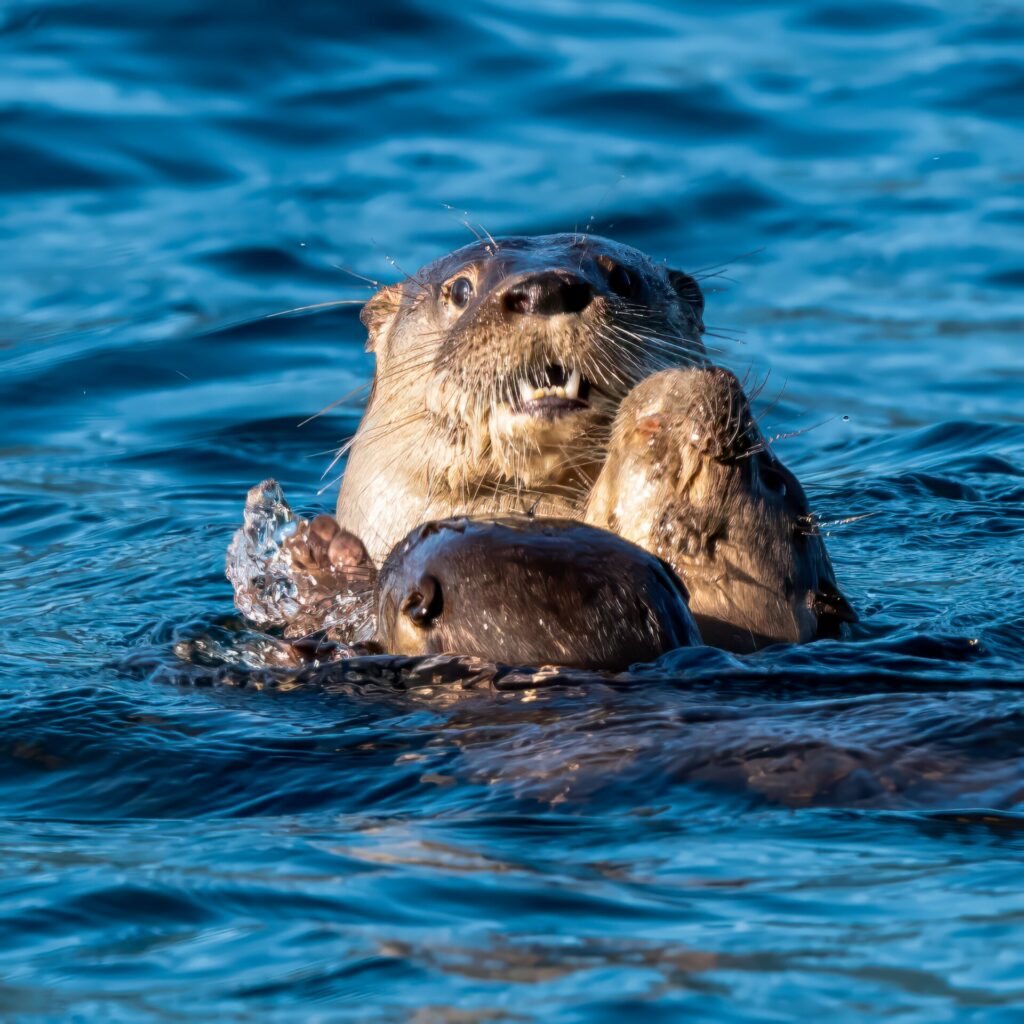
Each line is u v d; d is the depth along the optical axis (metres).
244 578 23.81
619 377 21.14
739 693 17.06
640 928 12.35
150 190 50.09
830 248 46.97
